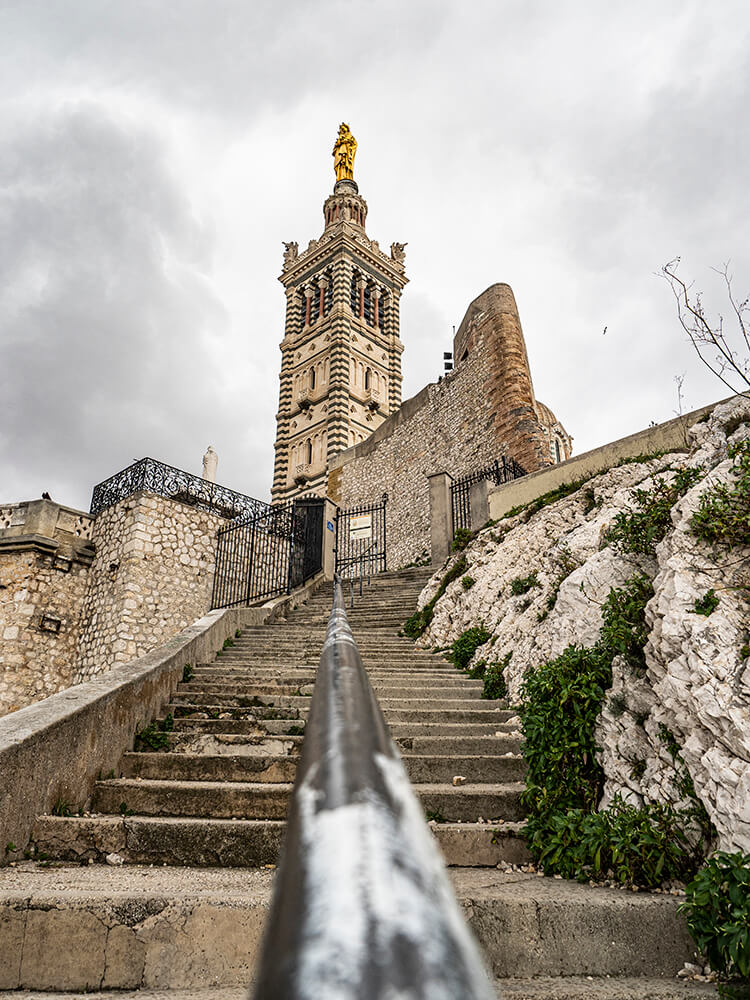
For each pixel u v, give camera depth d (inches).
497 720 280.4
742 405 264.4
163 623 613.6
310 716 47.1
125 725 221.9
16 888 129.0
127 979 115.5
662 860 144.1
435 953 17.1
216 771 212.4
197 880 143.6
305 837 26.8
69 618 641.0
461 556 496.4
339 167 2112.5
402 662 391.9
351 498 1181.1
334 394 1596.9
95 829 163.0
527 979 123.9
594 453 462.0
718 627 167.6
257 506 754.2
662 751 172.4
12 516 657.0
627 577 251.1
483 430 882.1
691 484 242.1
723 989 113.8
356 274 1849.2
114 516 657.0
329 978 15.7
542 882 151.0
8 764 153.3
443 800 192.4
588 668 204.4
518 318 926.4
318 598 639.8
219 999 108.7
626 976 125.7
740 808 140.1
